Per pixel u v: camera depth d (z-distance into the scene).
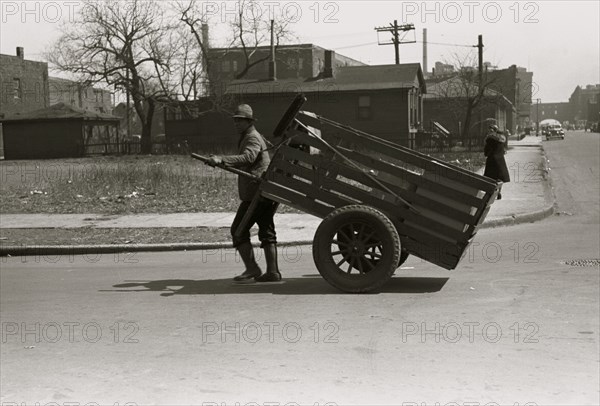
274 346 6.46
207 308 8.05
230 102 55.06
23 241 14.03
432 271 10.16
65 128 54.97
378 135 53.34
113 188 23.33
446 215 8.58
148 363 6.05
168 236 14.33
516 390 5.27
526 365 5.84
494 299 8.21
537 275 9.69
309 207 9.06
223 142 55.62
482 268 10.34
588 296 8.30
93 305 8.40
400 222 8.77
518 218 16.19
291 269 10.81
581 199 20.55
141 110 55.16
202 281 9.88
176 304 8.32
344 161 8.94
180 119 57.09
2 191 24.00
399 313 7.61
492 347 6.33
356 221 8.62
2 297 9.04
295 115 9.09
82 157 53.03
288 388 5.36
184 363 6.02
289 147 9.09
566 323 7.10
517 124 100.62
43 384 5.56
